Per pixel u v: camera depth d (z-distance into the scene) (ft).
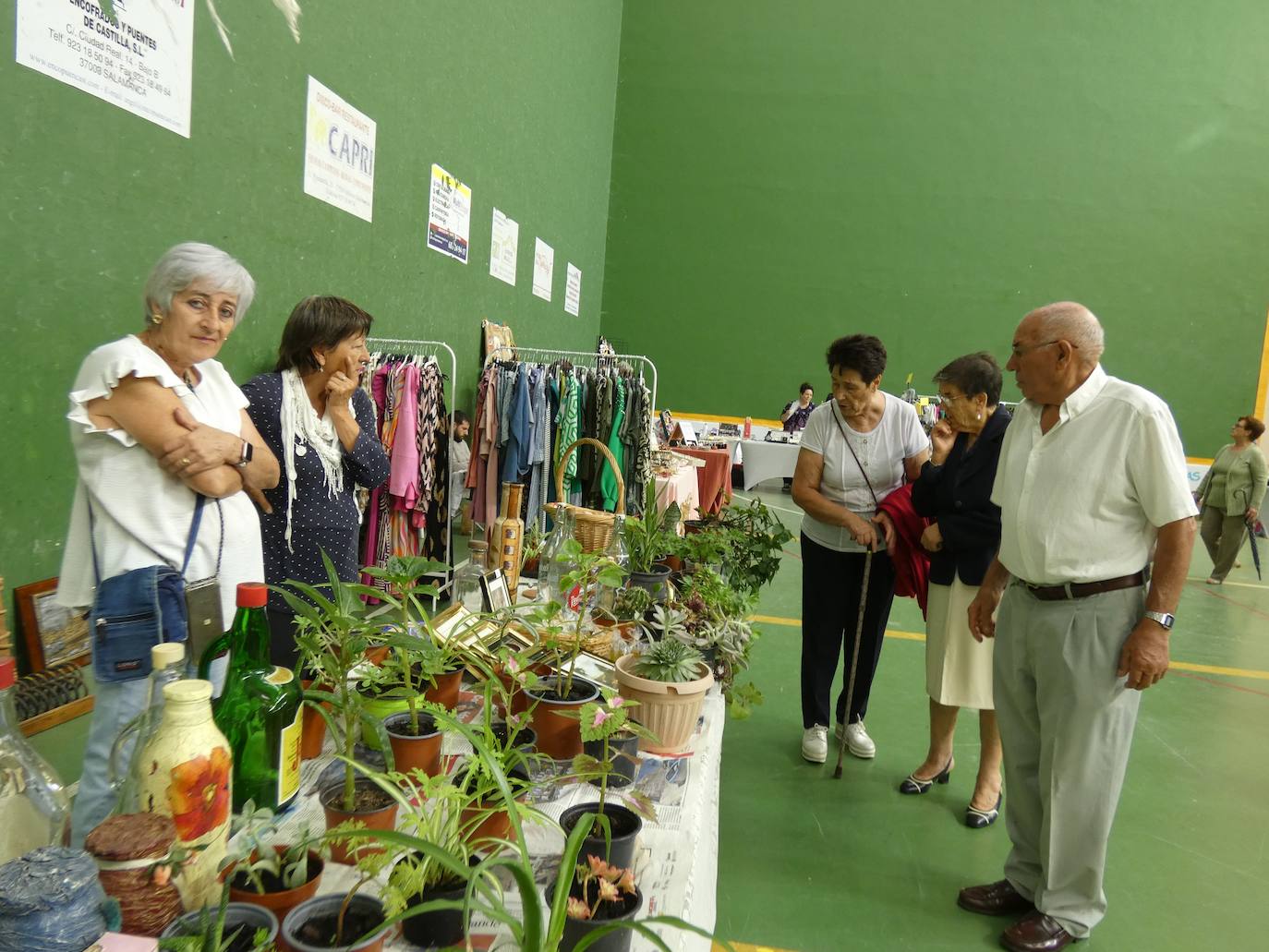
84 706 7.02
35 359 6.83
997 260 34.47
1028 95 33.86
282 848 2.64
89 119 7.16
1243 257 33.81
